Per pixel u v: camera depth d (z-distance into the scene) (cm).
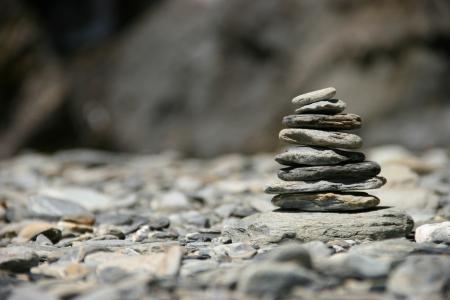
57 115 1905
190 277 388
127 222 663
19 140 1906
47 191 823
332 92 525
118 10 2127
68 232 599
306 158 520
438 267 352
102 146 1788
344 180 524
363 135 1511
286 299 327
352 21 1600
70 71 1969
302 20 1648
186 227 643
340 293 337
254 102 1636
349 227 504
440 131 1473
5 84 1991
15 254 427
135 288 341
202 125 1666
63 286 364
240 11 1708
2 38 2059
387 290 342
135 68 1809
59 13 2205
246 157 1605
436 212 678
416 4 1578
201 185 995
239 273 361
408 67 1532
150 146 1705
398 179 839
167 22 1825
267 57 1661
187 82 1712
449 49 1552
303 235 502
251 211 694
